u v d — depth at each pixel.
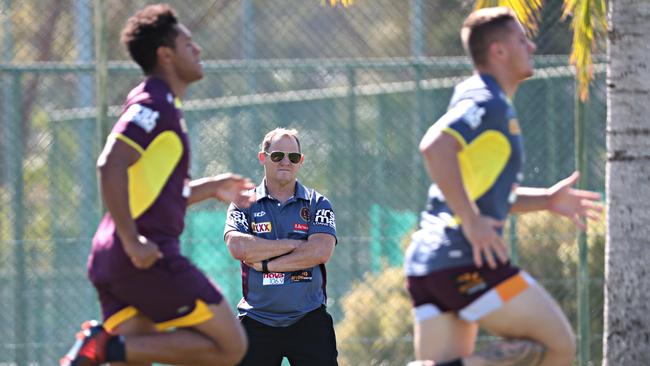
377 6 49.66
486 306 16.19
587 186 30.83
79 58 36.06
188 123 36.72
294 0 49.84
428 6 44.25
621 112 21.55
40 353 30.59
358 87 36.06
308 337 23.08
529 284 16.28
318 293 23.31
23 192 31.25
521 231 32.84
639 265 21.41
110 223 17.27
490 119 15.91
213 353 17.30
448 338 16.89
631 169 21.44
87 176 33.28
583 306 28.56
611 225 21.80
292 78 36.50
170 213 17.02
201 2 48.59
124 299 17.16
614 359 21.73
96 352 16.73
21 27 47.28
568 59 31.98
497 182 16.14
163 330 17.48
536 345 16.23
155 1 46.56
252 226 23.28
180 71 17.53
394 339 31.20
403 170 34.62
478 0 26.06
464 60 33.44
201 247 33.75
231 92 37.34
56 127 35.00
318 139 36.12
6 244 32.28
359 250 34.50
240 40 48.31
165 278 16.78
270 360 23.05
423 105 32.31
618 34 21.58
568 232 32.84
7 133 31.11
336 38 49.66
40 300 31.91
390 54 48.62
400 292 33.00
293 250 22.83
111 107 34.66
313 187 36.09
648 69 21.36
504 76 16.78
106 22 27.42
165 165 16.88
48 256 32.50
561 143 33.66
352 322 32.94
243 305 23.22
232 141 35.78
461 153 15.90
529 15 27.00
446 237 16.28
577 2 25.47
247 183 19.27
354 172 35.44
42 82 41.34
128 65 29.81
